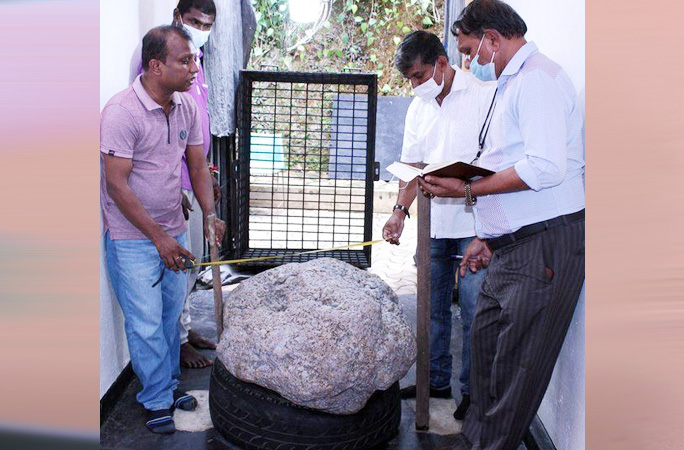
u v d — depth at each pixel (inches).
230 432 101.9
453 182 88.1
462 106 109.3
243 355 96.7
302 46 359.3
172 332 124.3
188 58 103.1
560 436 99.6
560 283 84.2
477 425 97.3
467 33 87.1
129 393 126.7
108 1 115.0
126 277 109.2
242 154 214.8
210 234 115.3
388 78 367.2
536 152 80.0
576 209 84.4
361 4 362.6
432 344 123.4
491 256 103.0
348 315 93.2
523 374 87.0
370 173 215.2
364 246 231.3
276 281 103.3
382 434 104.2
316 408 96.2
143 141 105.4
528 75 81.8
